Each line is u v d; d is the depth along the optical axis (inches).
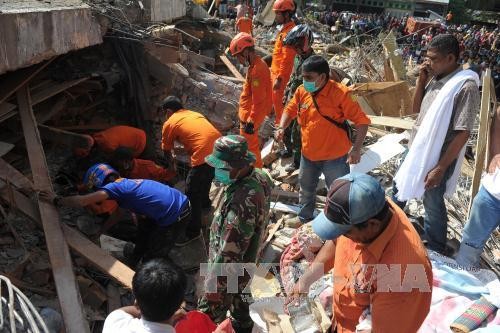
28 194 152.9
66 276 127.1
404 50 652.1
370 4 1396.4
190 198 175.9
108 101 237.1
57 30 165.8
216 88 276.8
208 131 172.9
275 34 567.2
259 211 103.7
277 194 210.7
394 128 275.3
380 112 305.0
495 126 150.8
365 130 155.7
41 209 145.7
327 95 153.7
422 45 681.0
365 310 86.4
